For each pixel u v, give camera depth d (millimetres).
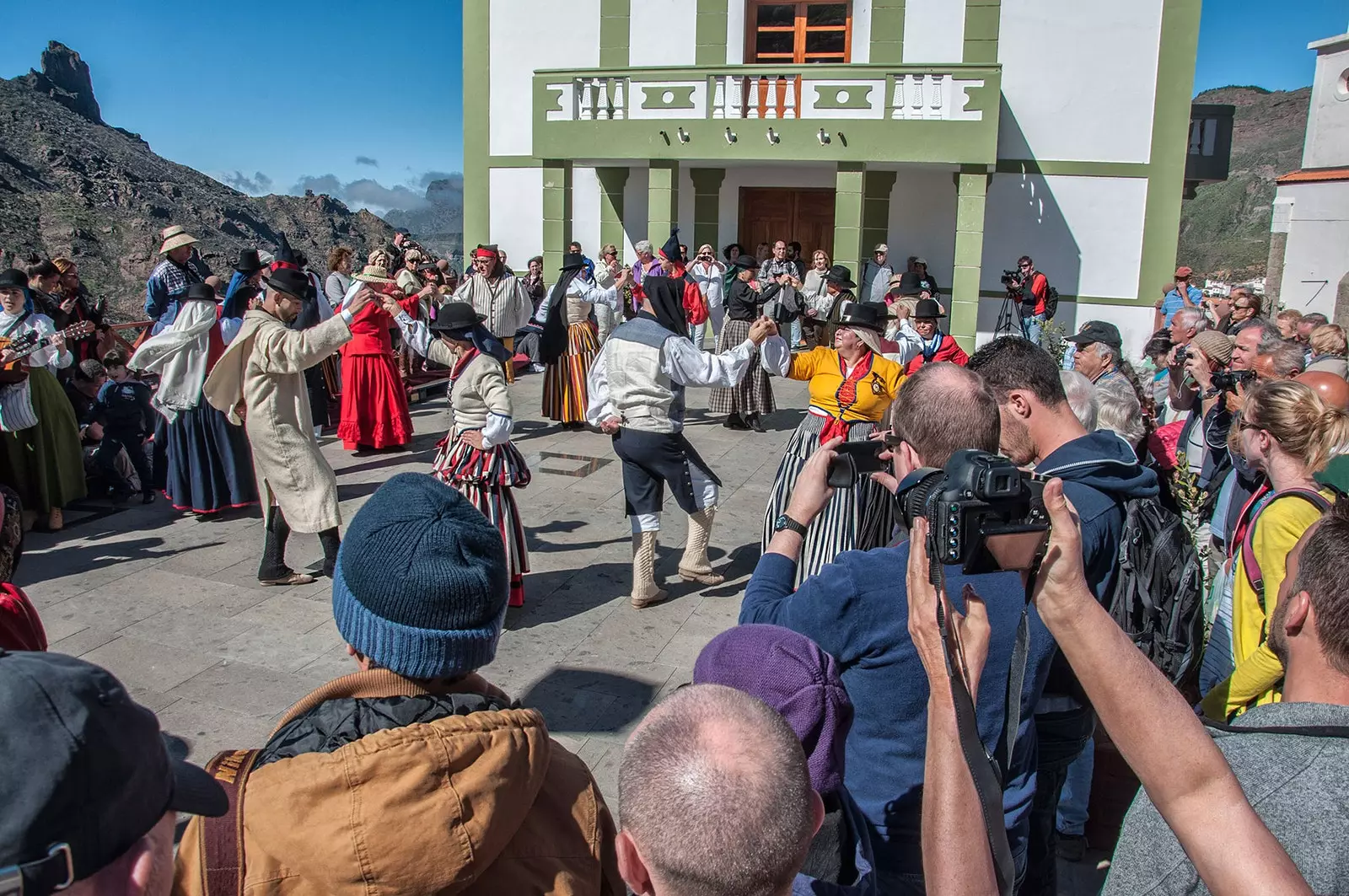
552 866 1597
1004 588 2053
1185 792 1278
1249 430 3076
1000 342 2963
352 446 8875
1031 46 15727
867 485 4539
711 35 16531
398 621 1581
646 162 16969
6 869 929
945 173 16422
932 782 1342
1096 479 2801
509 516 5273
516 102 17609
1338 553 1672
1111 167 15828
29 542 6355
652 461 5344
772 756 1312
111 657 4770
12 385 6145
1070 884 3377
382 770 1402
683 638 5145
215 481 6812
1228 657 3199
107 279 98750
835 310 10445
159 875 1079
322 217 126125
